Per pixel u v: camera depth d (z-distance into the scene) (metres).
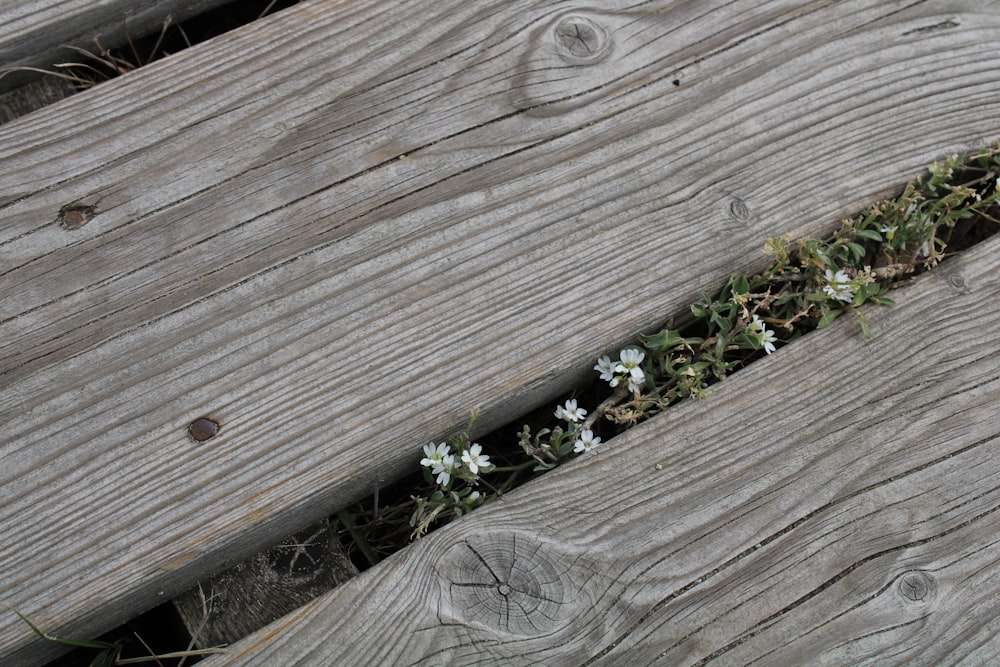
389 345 0.76
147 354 0.75
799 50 0.82
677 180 0.79
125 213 0.77
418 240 0.77
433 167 0.78
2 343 0.75
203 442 0.75
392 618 0.73
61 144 0.77
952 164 0.80
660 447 0.76
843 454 0.77
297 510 0.75
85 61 0.83
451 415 0.76
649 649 0.74
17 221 0.76
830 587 0.75
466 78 0.80
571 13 0.81
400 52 0.80
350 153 0.78
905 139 0.82
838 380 0.78
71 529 0.73
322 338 0.76
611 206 0.79
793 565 0.75
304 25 0.80
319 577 0.75
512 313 0.77
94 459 0.74
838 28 0.82
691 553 0.75
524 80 0.80
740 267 0.79
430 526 0.79
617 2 0.81
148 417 0.75
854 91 0.82
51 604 0.73
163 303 0.76
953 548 0.76
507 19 0.81
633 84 0.81
